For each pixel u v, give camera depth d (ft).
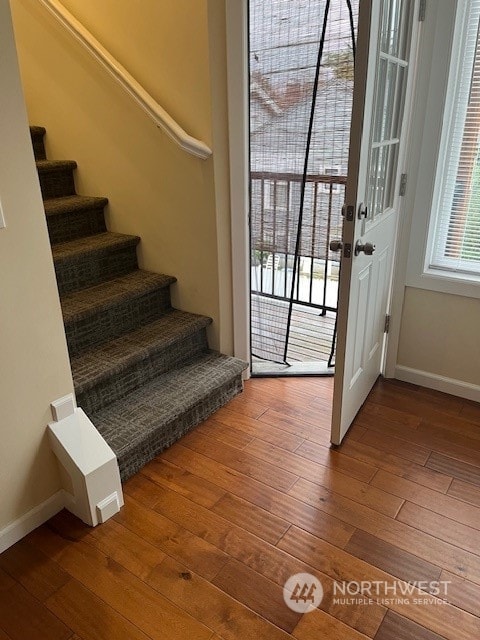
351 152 5.08
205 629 4.33
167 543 5.20
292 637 4.25
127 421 6.38
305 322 10.98
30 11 7.59
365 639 4.22
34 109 8.44
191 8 6.27
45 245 4.79
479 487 5.90
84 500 5.29
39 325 4.92
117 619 4.44
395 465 6.27
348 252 5.49
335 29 7.43
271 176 8.90
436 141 6.76
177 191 7.43
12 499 5.13
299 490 5.88
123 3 6.81
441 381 7.87
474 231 7.18
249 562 4.96
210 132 6.75
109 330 7.29
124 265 8.19
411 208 7.24
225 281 7.67
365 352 7.12
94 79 7.47
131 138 7.54
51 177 8.21
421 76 6.59
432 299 7.54
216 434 6.94
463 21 6.30
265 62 7.81
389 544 5.13
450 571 4.83
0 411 4.79
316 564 4.92
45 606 4.57
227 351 8.19
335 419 6.46
